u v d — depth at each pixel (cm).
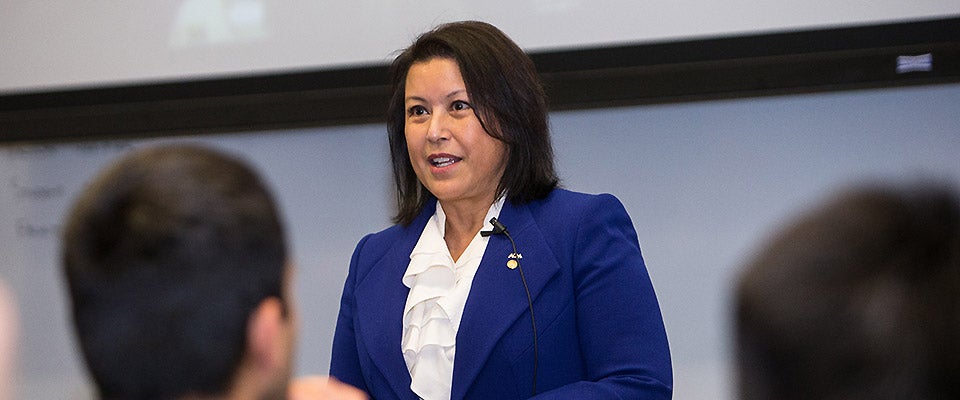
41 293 564
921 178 80
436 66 285
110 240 114
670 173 530
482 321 269
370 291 293
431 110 286
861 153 521
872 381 75
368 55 532
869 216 77
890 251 76
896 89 517
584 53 520
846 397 75
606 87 521
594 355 265
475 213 292
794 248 78
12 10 553
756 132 527
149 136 552
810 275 77
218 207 115
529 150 286
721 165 527
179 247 113
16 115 555
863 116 521
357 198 551
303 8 537
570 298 272
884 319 75
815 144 523
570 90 523
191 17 543
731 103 529
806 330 76
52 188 563
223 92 542
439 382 268
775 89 515
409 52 296
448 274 281
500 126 281
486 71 280
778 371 77
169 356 114
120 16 546
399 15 529
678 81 519
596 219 279
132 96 548
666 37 517
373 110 535
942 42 506
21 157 565
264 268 116
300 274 549
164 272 113
